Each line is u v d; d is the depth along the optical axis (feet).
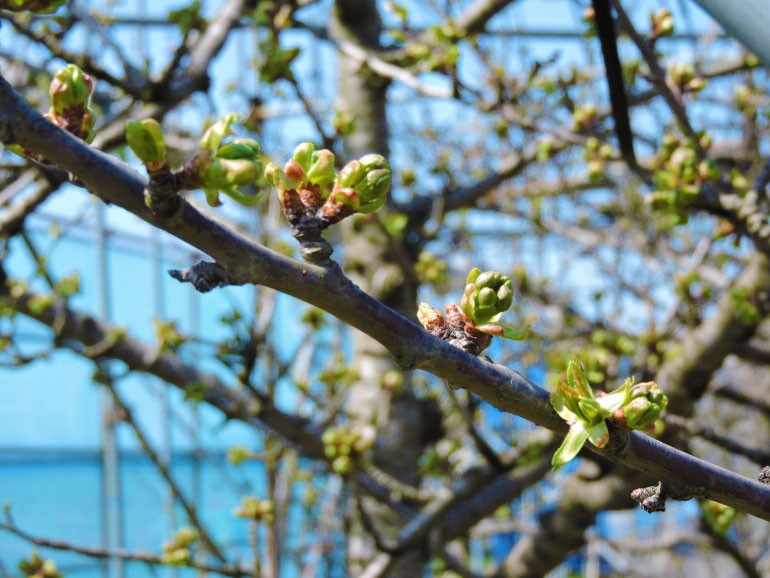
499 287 3.86
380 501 12.16
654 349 11.31
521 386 3.61
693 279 11.28
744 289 10.21
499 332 3.80
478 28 13.21
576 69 11.53
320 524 16.35
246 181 3.11
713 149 13.80
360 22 14.53
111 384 11.18
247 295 30.99
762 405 14.64
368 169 3.46
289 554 17.37
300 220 3.39
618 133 8.05
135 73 10.46
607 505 11.61
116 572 29.71
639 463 3.64
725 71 11.14
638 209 17.53
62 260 29.40
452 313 3.88
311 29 12.61
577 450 3.42
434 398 14.24
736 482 3.72
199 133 13.01
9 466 27.71
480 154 18.92
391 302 13.29
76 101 3.56
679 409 11.01
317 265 3.34
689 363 10.85
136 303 32.22
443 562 13.44
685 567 27.76
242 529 32.81
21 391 28.40
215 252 3.17
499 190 17.52
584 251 19.29
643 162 10.35
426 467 12.82
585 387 3.53
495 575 13.07
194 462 31.17
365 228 13.51
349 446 10.47
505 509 18.44
